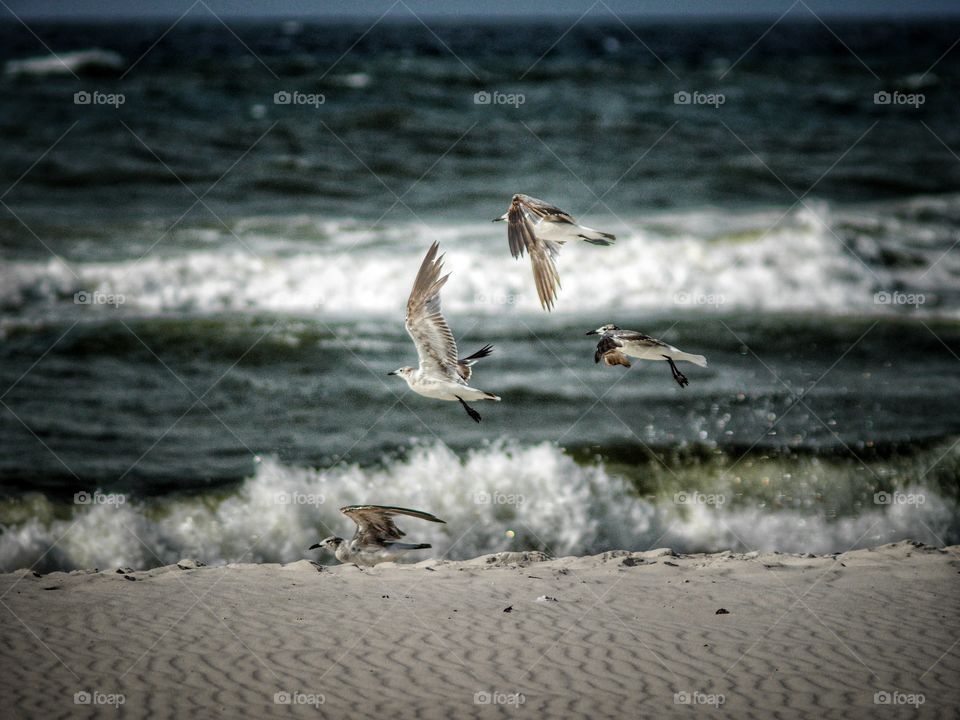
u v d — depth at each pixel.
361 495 14.86
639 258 23.67
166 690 7.90
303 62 51.06
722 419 17.03
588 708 7.55
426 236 24.62
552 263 7.71
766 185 30.12
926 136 37.44
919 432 16.52
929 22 187.38
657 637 8.94
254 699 7.75
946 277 23.72
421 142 33.44
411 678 8.10
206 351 19.25
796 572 10.81
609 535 14.48
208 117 36.06
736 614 9.51
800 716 7.42
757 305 22.47
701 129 36.84
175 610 9.68
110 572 10.97
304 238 24.39
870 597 9.97
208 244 23.92
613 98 41.84
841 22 186.50
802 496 15.17
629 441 16.19
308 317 20.92
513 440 16.17
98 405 16.97
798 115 40.38
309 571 11.01
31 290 21.41
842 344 20.31
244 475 15.12
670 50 73.44
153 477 14.99
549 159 31.94
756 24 173.75
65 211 26.30
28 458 15.27
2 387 17.56
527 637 8.95
